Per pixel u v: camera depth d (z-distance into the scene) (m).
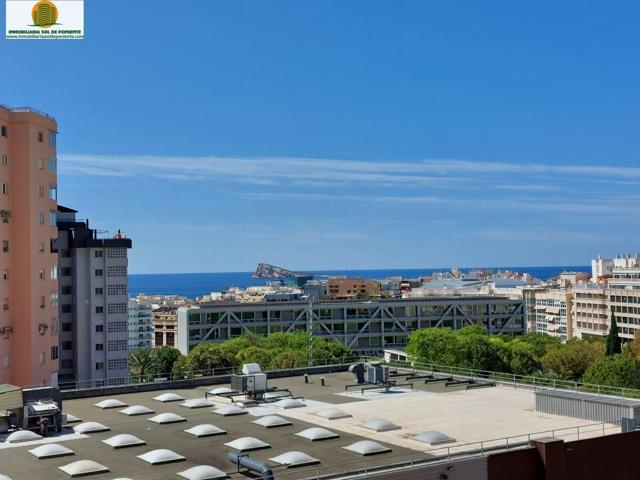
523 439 48.34
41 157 100.38
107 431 51.50
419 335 143.50
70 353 127.69
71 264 127.88
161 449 45.09
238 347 156.75
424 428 51.75
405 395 65.56
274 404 61.31
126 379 123.19
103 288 128.50
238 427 52.22
